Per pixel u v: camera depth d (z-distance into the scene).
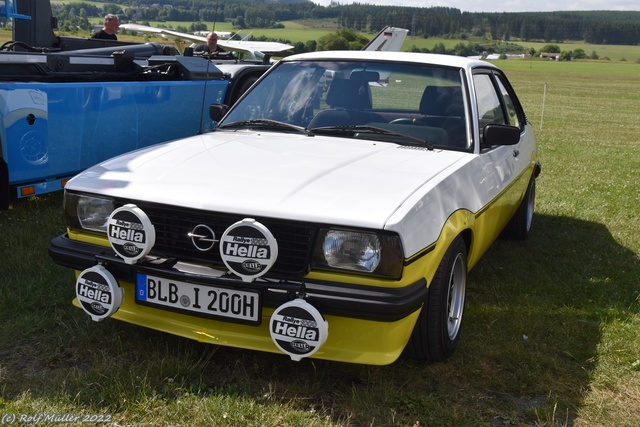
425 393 3.13
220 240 2.86
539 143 14.98
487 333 3.83
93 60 6.47
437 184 3.25
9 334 3.53
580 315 4.24
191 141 3.93
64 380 3.03
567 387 3.27
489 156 4.20
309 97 4.38
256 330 3.06
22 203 6.26
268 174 3.24
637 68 100.50
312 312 2.78
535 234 6.37
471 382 3.28
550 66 101.12
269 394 3.04
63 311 3.82
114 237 3.02
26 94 5.39
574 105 32.50
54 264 4.54
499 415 3.00
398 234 2.83
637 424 2.97
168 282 3.03
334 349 3.00
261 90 4.56
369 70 4.38
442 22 152.62
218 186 3.11
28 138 5.46
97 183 3.30
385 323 2.92
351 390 3.12
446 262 3.26
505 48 147.62
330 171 3.29
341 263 2.87
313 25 114.69
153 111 6.82
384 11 143.25
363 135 4.02
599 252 5.80
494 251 5.70
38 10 7.55
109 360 3.29
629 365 3.54
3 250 4.86
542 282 4.89
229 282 2.89
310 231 2.88
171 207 3.05
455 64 4.39
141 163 3.49
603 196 8.41
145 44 8.27
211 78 7.77
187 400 2.92
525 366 3.44
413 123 4.10
